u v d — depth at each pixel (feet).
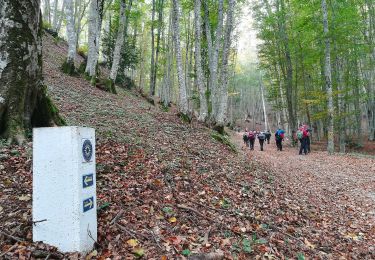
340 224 23.11
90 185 12.44
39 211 12.00
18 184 16.61
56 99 38.09
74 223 11.71
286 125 139.74
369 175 43.16
